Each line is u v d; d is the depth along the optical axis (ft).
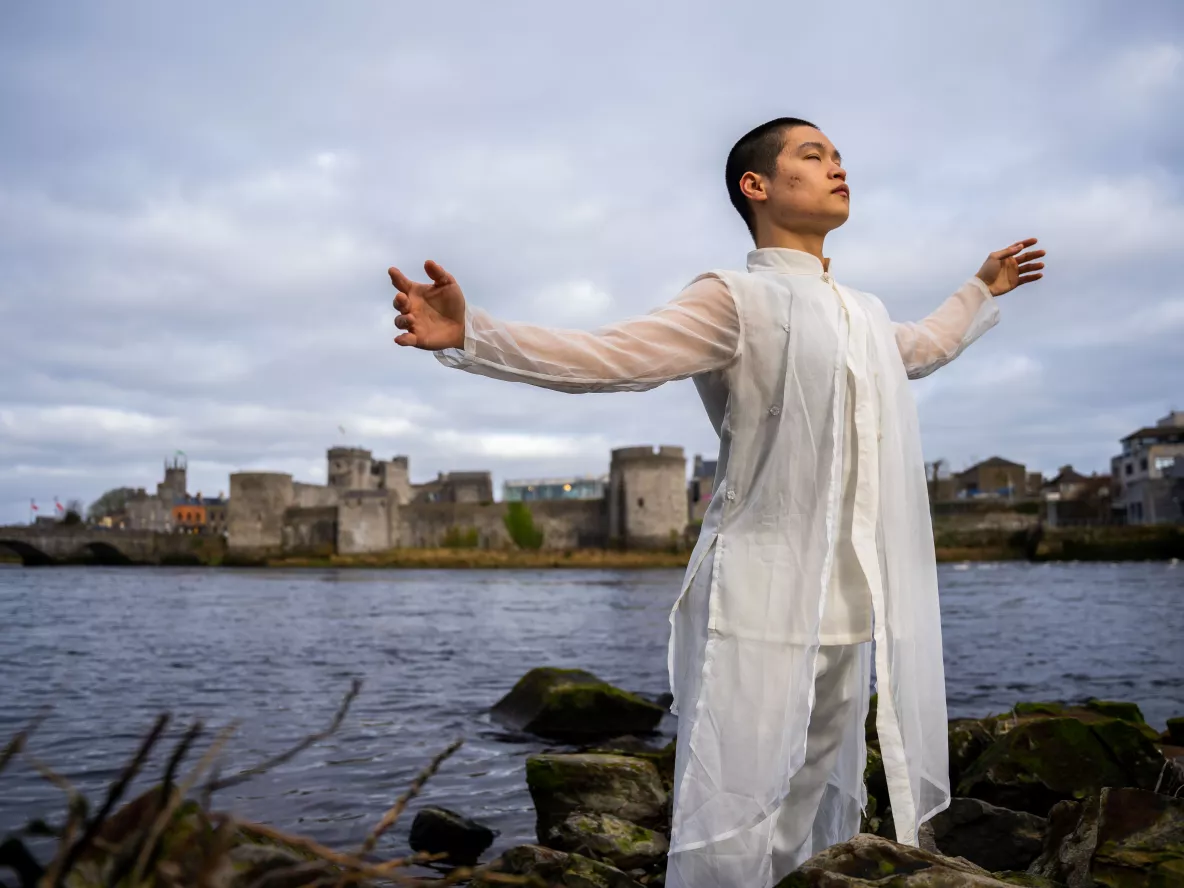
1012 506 231.71
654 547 233.14
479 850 14.48
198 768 4.01
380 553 245.24
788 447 7.88
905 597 8.03
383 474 326.03
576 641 55.72
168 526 369.30
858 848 7.57
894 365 8.48
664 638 57.47
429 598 106.22
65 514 318.45
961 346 10.18
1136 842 9.39
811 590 7.63
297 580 159.94
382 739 24.35
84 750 21.70
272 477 262.06
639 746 23.12
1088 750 15.34
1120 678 36.58
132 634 59.00
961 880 7.06
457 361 7.13
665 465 233.76
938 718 8.14
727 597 7.76
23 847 3.73
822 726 8.23
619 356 7.59
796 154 8.71
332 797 17.62
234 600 100.48
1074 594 101.40
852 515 7.97
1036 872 10.85
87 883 4.07
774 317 8.04
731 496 8.11
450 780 19.56
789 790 7.97
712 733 7.48
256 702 30.78
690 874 7.38
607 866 10.57
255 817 16.01
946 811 13.05
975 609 80.38
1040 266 10.59
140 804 4.89
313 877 5.38
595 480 334.65
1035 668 40.09
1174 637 54.19
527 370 7.25
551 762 15.90
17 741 3.76
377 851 14.17
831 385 7.93
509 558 234.17
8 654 46.91
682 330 7.88
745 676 7.55
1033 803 15.01
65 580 154.20
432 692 33.88
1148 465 236.63
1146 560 208.54
